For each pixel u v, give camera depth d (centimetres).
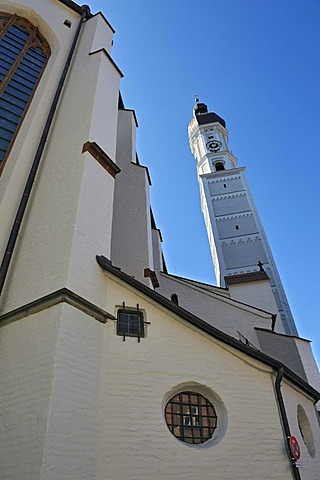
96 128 1185
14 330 774
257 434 820
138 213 1589
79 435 654
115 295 887
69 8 1778
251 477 760
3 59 1358
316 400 1144
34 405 645
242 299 2377
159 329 872
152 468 699
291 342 1619
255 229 4284
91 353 756
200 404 830
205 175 5097
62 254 842
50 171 1095
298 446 852
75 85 1409
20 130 1202
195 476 720
